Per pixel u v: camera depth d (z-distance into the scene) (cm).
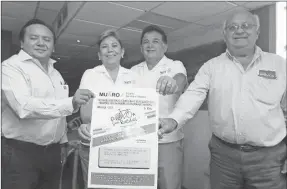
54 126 133
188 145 266
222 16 301
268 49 265
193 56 382
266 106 119
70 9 304
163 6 274
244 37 122
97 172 94
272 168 120
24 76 124
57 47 504
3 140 124
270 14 263
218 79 128
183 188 266
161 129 104
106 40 133
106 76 136
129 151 94
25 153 125
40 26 132
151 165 94
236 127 121
